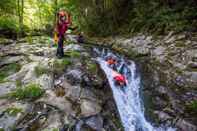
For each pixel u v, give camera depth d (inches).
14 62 343.9
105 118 244.4
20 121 215.0
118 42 596.7
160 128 272.2
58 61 334.0
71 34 860.6
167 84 330.0
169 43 446.0
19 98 245.1
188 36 438.3
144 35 547.8
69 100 249.0
